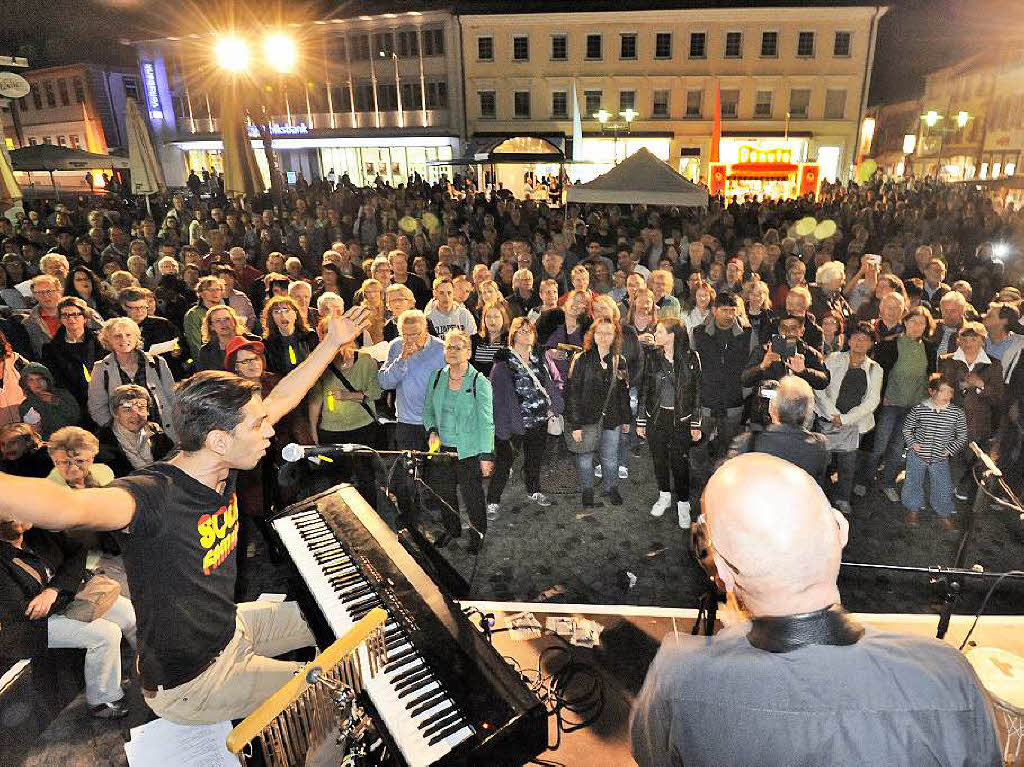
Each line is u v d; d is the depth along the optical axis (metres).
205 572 2.28
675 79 31.36
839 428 4.93
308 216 16.42
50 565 3.20
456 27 31.81
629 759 2.66
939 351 5.66
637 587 4.31
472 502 4.73
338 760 2.04
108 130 41.69
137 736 2.62
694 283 6.80
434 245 13.00
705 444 6.24
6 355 4.66
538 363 5.32
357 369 4.76
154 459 4.34
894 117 46.22
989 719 1.19
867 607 4.07
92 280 7.28
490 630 2.62
